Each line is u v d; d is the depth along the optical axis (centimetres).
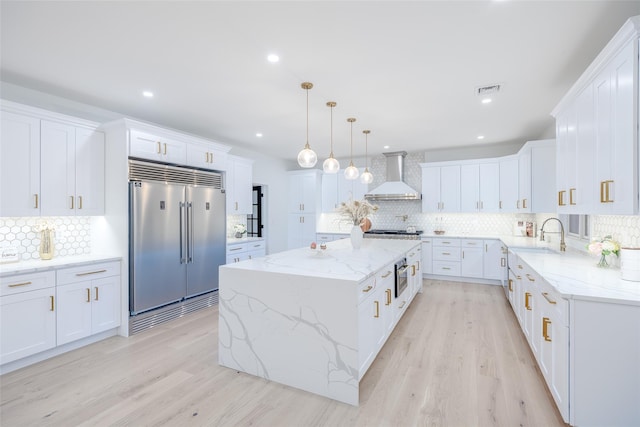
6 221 289
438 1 183
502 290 494
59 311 278
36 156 282
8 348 247
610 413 168
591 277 214
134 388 225
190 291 387
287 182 724
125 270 323
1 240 285
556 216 445
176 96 327
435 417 193
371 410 200
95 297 303
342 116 396
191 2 183
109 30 210
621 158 175
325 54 243
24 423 188
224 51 238
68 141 305
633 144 163
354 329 206
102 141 335
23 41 222
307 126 438
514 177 519
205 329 338
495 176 547
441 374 242
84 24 203
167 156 365
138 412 198
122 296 322
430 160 625
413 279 413
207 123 427
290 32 214
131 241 325
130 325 322
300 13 193
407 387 225
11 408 202
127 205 322
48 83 292
